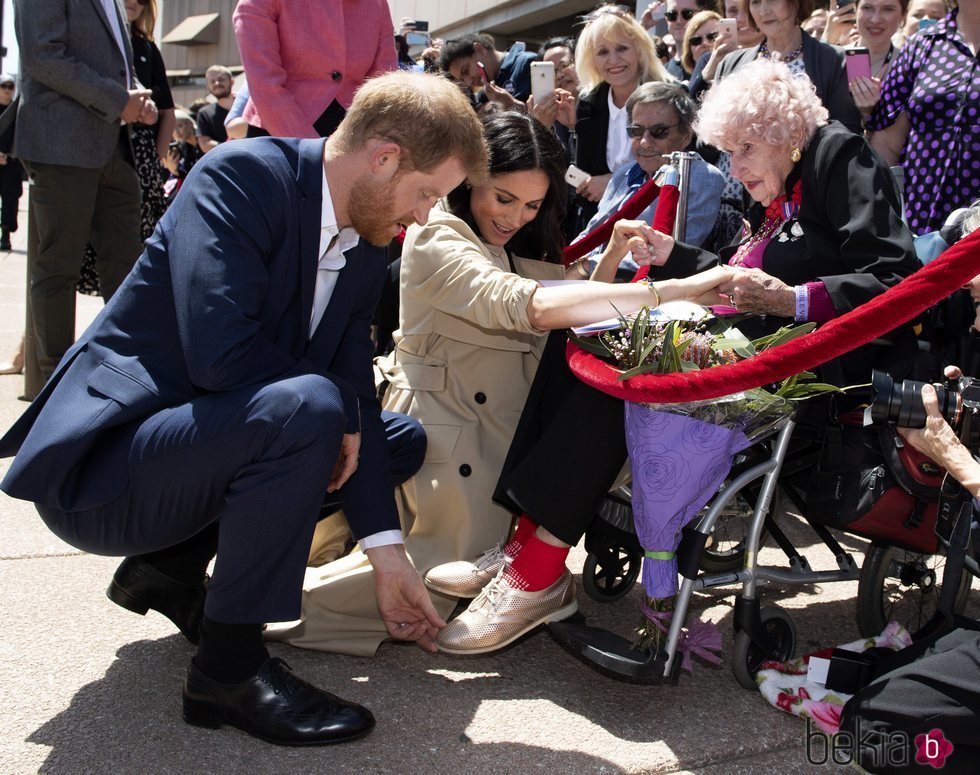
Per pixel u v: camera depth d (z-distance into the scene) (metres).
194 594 2.42
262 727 2.06
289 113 3.92
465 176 2.08
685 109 3.79
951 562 2.22
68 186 4.34
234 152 2.06
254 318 2.03
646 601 2.31
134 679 2.31
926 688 2.04
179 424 1.96
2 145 4.30
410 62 6.41
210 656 2.07
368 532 2.21
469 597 2.59
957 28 3.71
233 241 1.99
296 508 1.96
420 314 2.70
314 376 2.00
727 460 2.25
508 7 14.67
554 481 2.36
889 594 2.93
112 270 4.85
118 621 2.61
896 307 1.94
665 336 2.17
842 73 3.94
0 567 2.90
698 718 2.30
